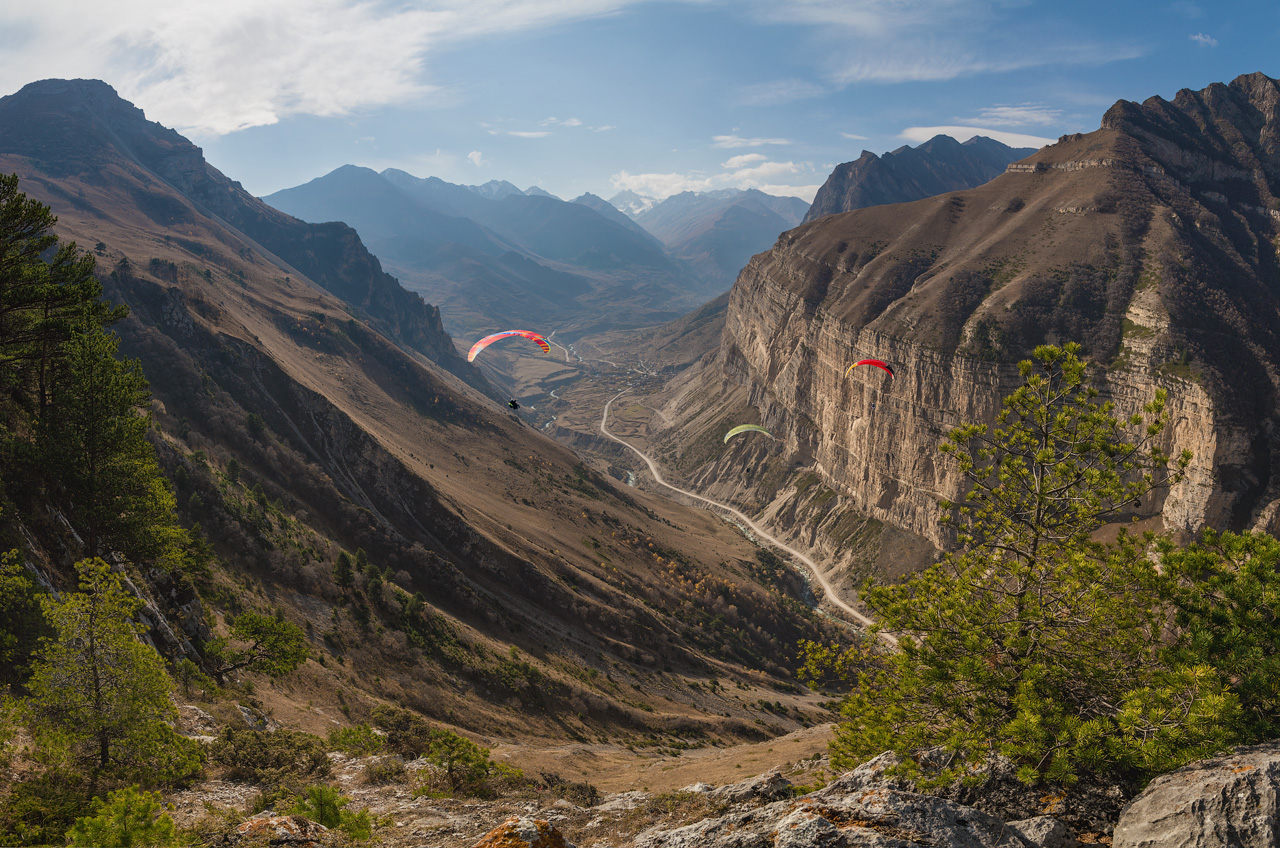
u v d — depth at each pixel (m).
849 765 21.28
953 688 17.59
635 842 15.23
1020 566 18.98
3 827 19.38
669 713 106.50
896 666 18.61
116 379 41.22
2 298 37.38
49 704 23.44
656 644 131.00
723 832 14.26
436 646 88.50
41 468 38.12
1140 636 17.06
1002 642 17.77
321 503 116.12
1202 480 138.50
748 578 194.38
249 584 76.88
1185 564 16.72
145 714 24.88
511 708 85.31
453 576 115.31
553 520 173.88
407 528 127.69
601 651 119.62
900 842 12.08
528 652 106.94
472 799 29.30
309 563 90.06
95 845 16.69
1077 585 18.02
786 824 12.84
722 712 115.69
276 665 47.12
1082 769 15.01
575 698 94.94
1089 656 17.34
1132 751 13.91
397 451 157.00
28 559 33.78
